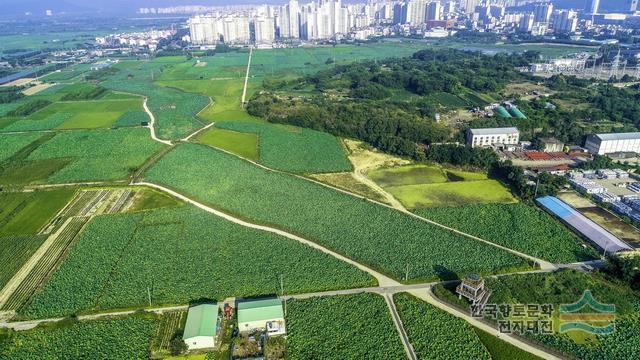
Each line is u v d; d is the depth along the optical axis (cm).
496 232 11300
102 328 8100
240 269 9756
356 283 9288
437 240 10844
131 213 12325
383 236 11062
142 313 8444
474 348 7644
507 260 10019
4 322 8356
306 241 10981
